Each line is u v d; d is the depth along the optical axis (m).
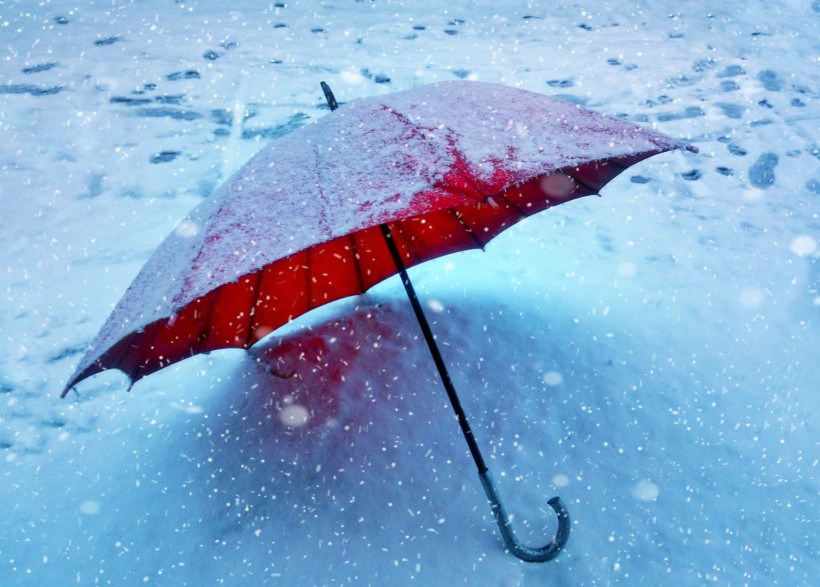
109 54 5.97
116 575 2.10
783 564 2.07
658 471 2.36
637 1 7.82
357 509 2.25
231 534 2.21
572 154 1.91
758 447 2.46
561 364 2.76
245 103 5.22
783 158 4.64
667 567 2.05
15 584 2.09
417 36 6.66
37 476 2.45
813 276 3.45
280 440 2.49
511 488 2.29
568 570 2.03
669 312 3.12
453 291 3.14
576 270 3.40
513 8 7.55
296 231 1.68
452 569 2.04
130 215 3.94
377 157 1.88
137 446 2.55
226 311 2.19
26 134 4.67
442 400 2.59
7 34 6.27
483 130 1.97
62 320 3.19
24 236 3.74
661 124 5.06
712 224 3.90
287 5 7.39
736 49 6.59
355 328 2.89
